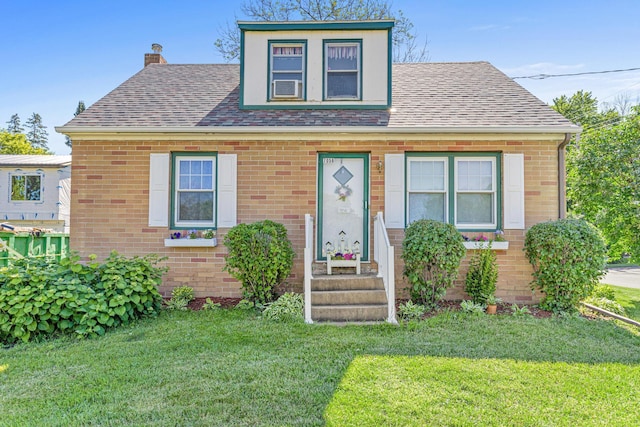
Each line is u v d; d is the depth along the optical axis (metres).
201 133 7.40
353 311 6.04
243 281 6.59
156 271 6.26
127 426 2.93
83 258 7.38
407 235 6.67
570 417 3.12
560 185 7.23
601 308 6.80
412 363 4.16
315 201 7.45
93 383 3.69
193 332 5.26
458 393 3.48
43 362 4.24
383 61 8.05
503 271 7.21
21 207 16.83
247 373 3.88
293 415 3.10
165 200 7.43
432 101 8.17
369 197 7.53
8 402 3.33
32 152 36.41
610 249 10.28
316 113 7.88
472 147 7.35
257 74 8.10
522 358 4.35
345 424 2.98
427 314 6.26
